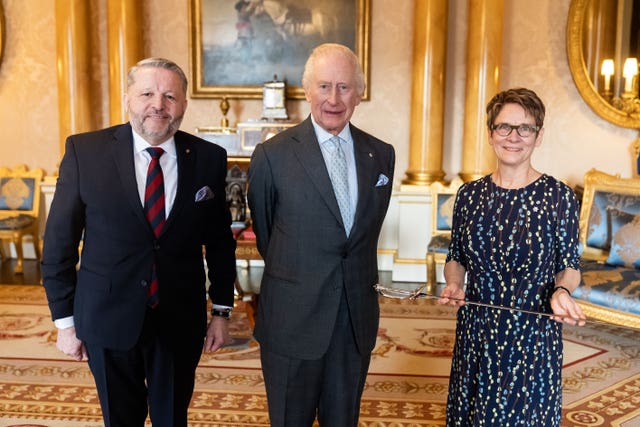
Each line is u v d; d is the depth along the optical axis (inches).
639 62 240.8
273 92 248.8
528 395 81.3
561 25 250.4
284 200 85.7
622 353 169.2
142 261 82.5
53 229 81.7
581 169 255.6
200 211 86.1
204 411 129.2
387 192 91.1
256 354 165.0
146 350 85.8
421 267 252.1
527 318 81.7
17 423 121.7
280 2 255.6
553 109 254.7
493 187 85.1
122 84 251.9
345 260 85.9
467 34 249.8
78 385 141.9
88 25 258.8
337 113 83.4
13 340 171.9
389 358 163.0
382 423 125.3
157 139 81.7
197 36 258.4
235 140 245.6
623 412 132.2
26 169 269.3
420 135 249.6
